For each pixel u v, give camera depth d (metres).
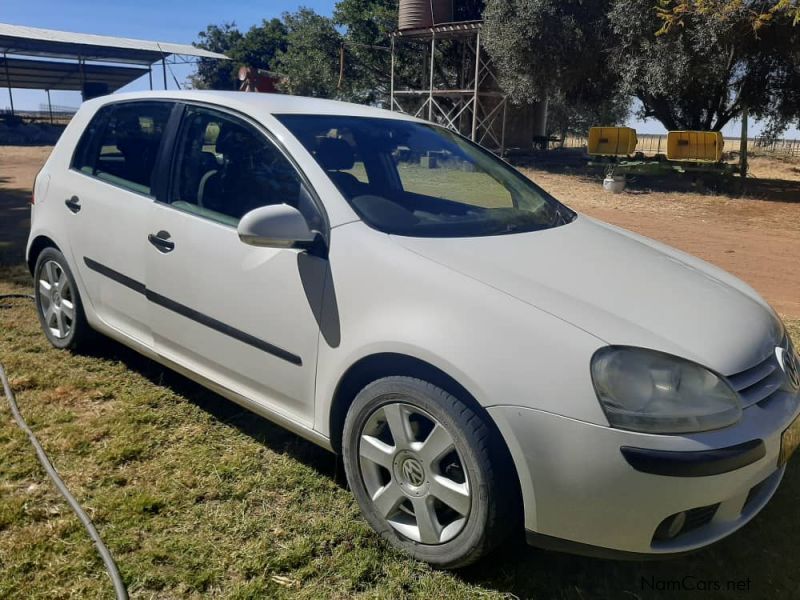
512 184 3.72
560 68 17.81
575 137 40.84
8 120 31.56
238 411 3.68
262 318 2.91
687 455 2.11
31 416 3.49
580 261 2.81
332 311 2.66
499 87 22.27
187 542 2.61
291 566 2.52
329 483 3.04
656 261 3.05
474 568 2.58
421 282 2.48
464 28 21.23
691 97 19.27
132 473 3.04
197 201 3.28
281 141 3.08
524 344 2.25
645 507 2.15
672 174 17.98
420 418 2.54
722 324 2.49
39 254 4.43
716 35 13.89
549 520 2.26
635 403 2.15
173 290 3.30
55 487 2.90
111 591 2.34
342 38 31.23
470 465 2.32
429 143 3.67
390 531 2.64
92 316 3.95
